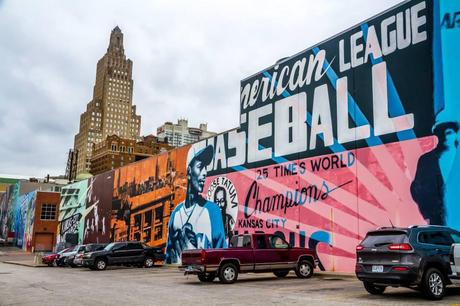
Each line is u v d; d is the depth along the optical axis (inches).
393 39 788.6
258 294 503.2
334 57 906.7
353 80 853.8
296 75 1002.7
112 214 1905.8
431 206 684.1
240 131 1165.7
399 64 769.6
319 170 900.0
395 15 792.3
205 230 1251.2
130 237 1713.8
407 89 748.6
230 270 655.8
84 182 2292.1
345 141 849.5
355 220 805.2
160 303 444.1
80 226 2258.9
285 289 554.9
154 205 1569.9
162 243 1478.8
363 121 819.4
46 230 2810.0
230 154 1192.2
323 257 858.8
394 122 760.3
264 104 1090.7
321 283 629.6
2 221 3905.0
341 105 871.7
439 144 686.5
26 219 3043.8
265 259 685.3
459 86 674.8
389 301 419.5
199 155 1338.6
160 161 1572.3
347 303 412.2
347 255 812.0
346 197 829.8
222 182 1206.9
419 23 748.0
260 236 695.7
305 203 920.9
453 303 400.8
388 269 435.5
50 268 1252.5
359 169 812.6
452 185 660.7
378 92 798.5
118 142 6579.7
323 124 906.7
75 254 1293.1
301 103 974.4
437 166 684.7
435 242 446.9
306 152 938.7
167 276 843.4
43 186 3540.8
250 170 1103.0
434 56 715.4
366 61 832.9
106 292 560.1
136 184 1728.6
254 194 1077.1
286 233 957.2
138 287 619.8
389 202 748.6
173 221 1430.9
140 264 1182.9
